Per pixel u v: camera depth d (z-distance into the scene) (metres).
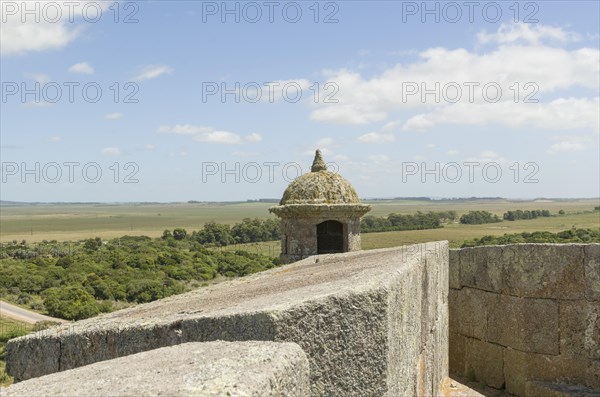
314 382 3.62
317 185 12.95
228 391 2.39
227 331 3.69
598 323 8.66
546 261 8.95
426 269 6.55
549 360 8.91
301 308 3.62
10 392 2.73
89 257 60.91
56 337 4.64
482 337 9.74
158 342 4.07
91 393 2.53
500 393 9.27
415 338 5.45
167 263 49.84
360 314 3.80
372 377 3.81
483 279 9.72
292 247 12.84
